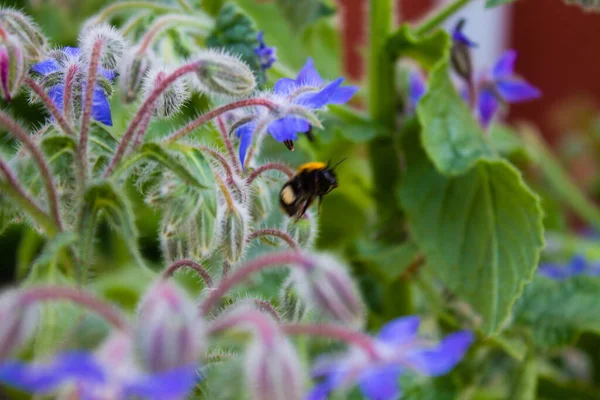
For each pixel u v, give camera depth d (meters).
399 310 0.45
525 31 1.00
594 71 1.00
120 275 0.50
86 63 0.34
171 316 0.28
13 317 0.28
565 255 0.54
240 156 0.34
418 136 0.43
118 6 0.41
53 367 0.26
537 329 0.44
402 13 0.87
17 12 0.34
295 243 0.35
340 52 0.52
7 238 0.60
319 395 0.30
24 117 0.46
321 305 0.30
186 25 0.40
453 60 0.43
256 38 0.40
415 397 0.41
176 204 0.33
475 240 0.41
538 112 1.03
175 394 0.27
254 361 0.28
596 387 0.49
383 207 0.45
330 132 0.43
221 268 0.35
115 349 0.28
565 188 0.60
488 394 0.47
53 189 0.32
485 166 0.40
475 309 0.40
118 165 0.33
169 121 0.43
